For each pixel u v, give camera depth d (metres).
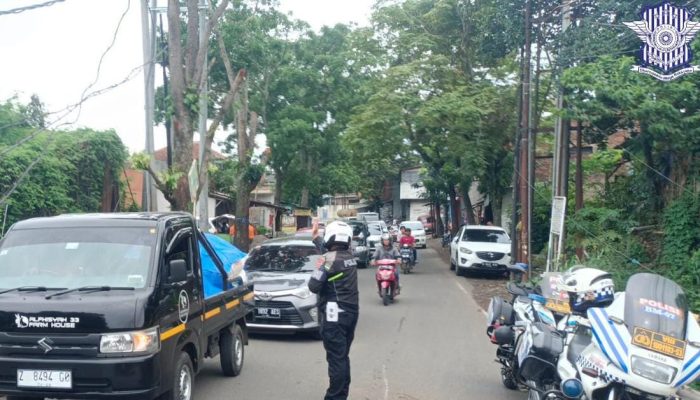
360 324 13.30
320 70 32.84
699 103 12.53
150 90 15.37
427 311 15.09
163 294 6.36
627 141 16.75
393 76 25.19
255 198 50.97
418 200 65.19
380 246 16.53
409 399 7.87
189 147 12.19
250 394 7.95
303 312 11.05
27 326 5.93
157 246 6.63
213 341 8.23
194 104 12.16
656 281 5.89
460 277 22.84
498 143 24.94
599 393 5.70
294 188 37.53
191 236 7.49
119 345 5.86
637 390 5.39
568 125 16.38
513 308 8.38
